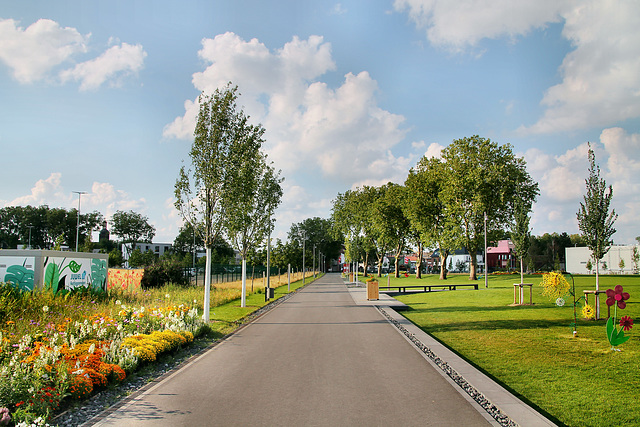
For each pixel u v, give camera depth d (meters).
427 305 24.44
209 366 9.07
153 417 5.90
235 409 6.21
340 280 71.31
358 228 75.00
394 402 6.48
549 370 8.91
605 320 15.65
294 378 7.98
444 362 9.27
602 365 9.27
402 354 10.22
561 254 103.56
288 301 27.23
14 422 5.29
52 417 5.90
